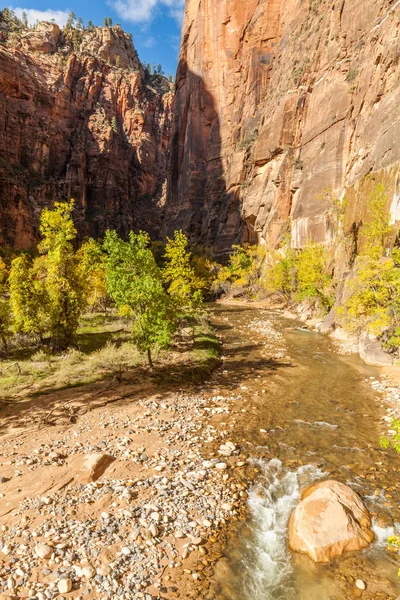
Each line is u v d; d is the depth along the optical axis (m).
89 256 27.30
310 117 66.19
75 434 12.51
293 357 25.56
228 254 93.25
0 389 16.70
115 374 18.67
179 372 20.08
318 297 45.66
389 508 8.82
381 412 15.38
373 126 46.19
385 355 23.61
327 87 61.75
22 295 25.23
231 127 103.50
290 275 58.69
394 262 26.92
